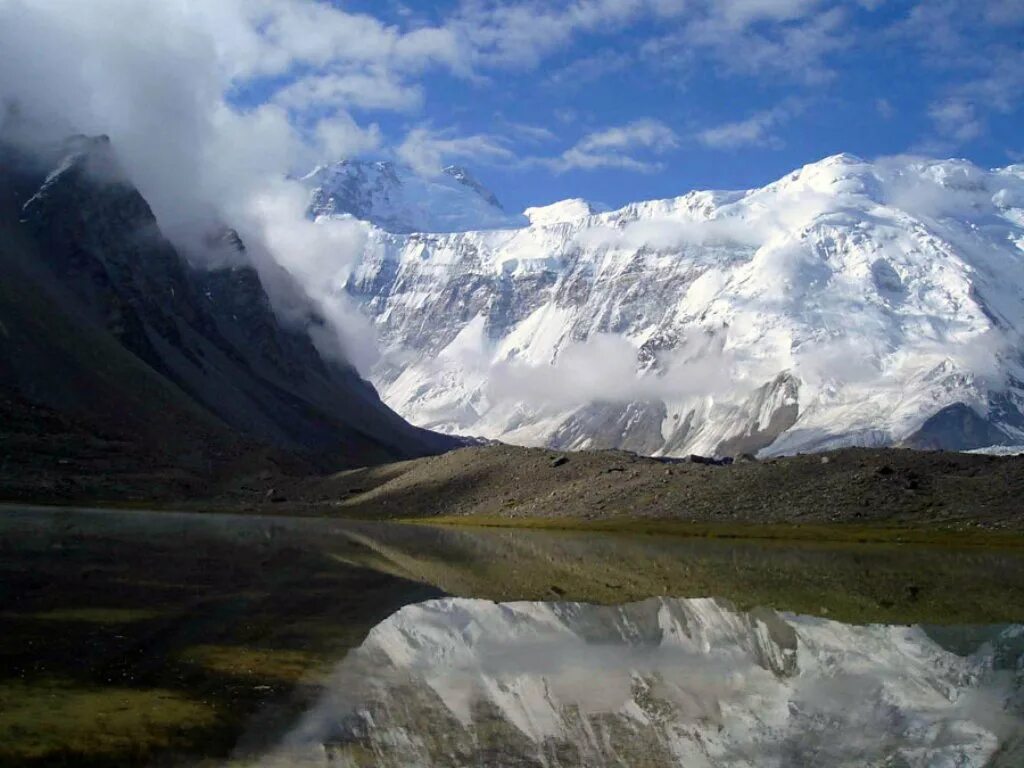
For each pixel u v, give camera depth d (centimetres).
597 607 5216
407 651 3800
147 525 10344
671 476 14725
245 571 6225
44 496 14238
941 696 3266
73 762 2217
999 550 9994
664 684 3366
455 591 5762
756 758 2539
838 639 4316
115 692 2842
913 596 5938
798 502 12812
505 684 3291
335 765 2330
